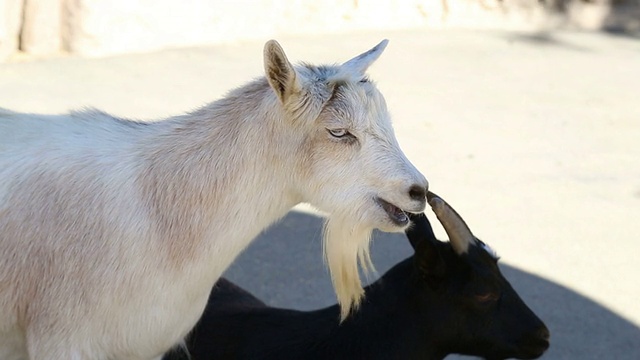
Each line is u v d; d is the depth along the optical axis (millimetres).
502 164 9750
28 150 4227
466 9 15273
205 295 4375
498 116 11281
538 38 14906
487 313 4949
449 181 9172
